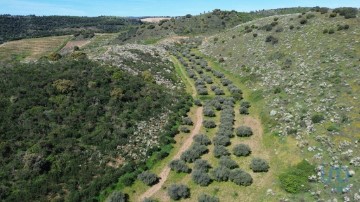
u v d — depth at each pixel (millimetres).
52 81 51812
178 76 78125
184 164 42094
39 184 35969
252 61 78812
